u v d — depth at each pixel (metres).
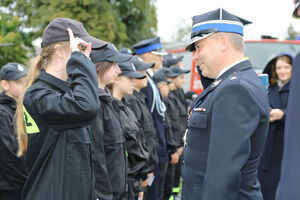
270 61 3.76
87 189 1.71
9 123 2.83
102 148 2.20
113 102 2.71
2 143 2.77
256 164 1.77
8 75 2.99
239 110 1.59
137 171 2.99
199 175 1.81
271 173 3.54
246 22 1.96
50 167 1.68
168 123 4.46
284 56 3.67
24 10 15.58
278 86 3.78
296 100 1.08
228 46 1.84
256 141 1.72
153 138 3.70
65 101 1.61
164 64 6.43
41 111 1.63
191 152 1.87
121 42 17.44
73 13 15.68
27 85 1.85
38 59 1.86
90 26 16.02
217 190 1.54
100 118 2.35
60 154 1.68
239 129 1.56
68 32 1.80
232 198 1.55
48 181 1.67
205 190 1.60
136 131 3.01
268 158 3.53
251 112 1.59
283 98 3.66
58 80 1.76
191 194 1.85
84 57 1.73
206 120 1.78
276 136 3.54
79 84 1.66
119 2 17.98
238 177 1.55
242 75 1.74
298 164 1.05
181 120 5.29
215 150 1.59
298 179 1.05
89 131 1.83
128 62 3.15
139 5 18.06
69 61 1.71
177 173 5.28
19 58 8.04
